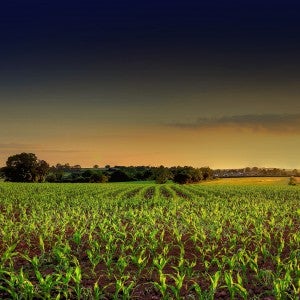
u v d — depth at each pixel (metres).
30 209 29.16
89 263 11.93
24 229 16.75
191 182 129.00
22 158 119.38
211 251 12.65
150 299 9.05
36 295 8.82
